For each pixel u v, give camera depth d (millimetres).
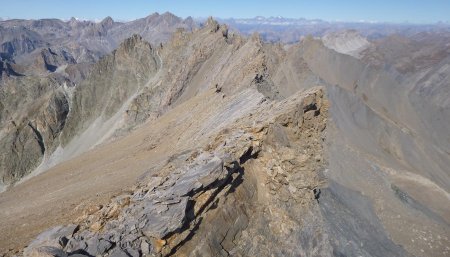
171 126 65312
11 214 41469
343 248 30484
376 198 45969
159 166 34469
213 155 27297
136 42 170875
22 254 22328
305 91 37906
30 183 68375
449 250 42156
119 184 36688
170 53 157000
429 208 51656
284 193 29047
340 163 49188
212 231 23484
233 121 40906
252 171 29078
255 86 59219
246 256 24609
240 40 112938
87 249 20109
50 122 160375
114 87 162375
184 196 22594
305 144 34594
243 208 26391
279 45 110562
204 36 138875
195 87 115188
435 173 81375
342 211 36250
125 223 21641
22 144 155500
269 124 31875
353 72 121062
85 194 38312
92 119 160125
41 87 188125
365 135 81812
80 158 76438
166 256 21047
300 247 26922
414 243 41531
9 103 180375
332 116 71375
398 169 64188
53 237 21781
